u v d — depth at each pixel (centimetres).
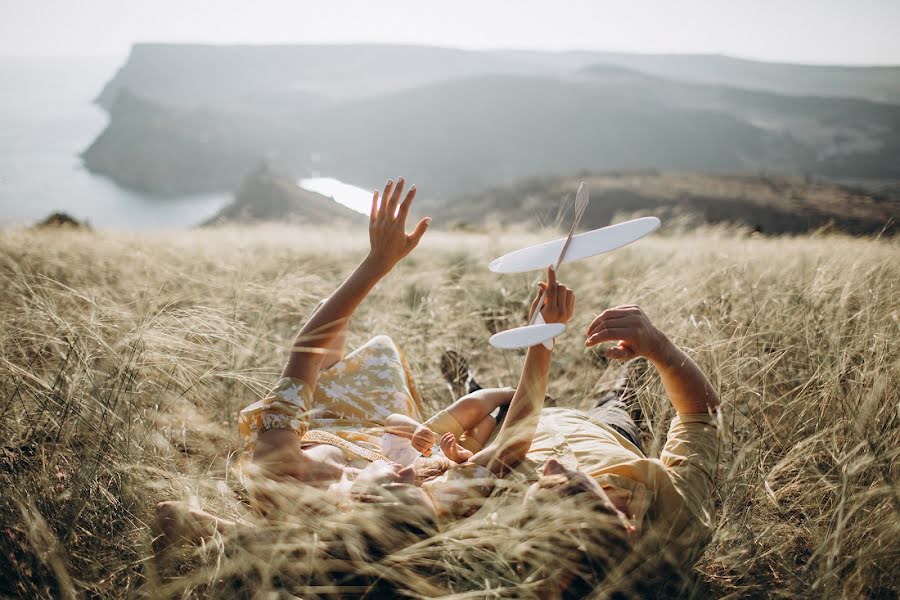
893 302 306
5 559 188
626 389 293
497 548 176
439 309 429
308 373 218
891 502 182
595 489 173
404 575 171
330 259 656
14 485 208
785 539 207
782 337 310
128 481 214
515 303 459
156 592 169
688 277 415
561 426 253
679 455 210
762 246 618
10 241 604
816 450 228
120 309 307
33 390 240
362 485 182
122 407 234
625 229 200
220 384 289
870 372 236
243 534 178
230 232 1021
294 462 207
